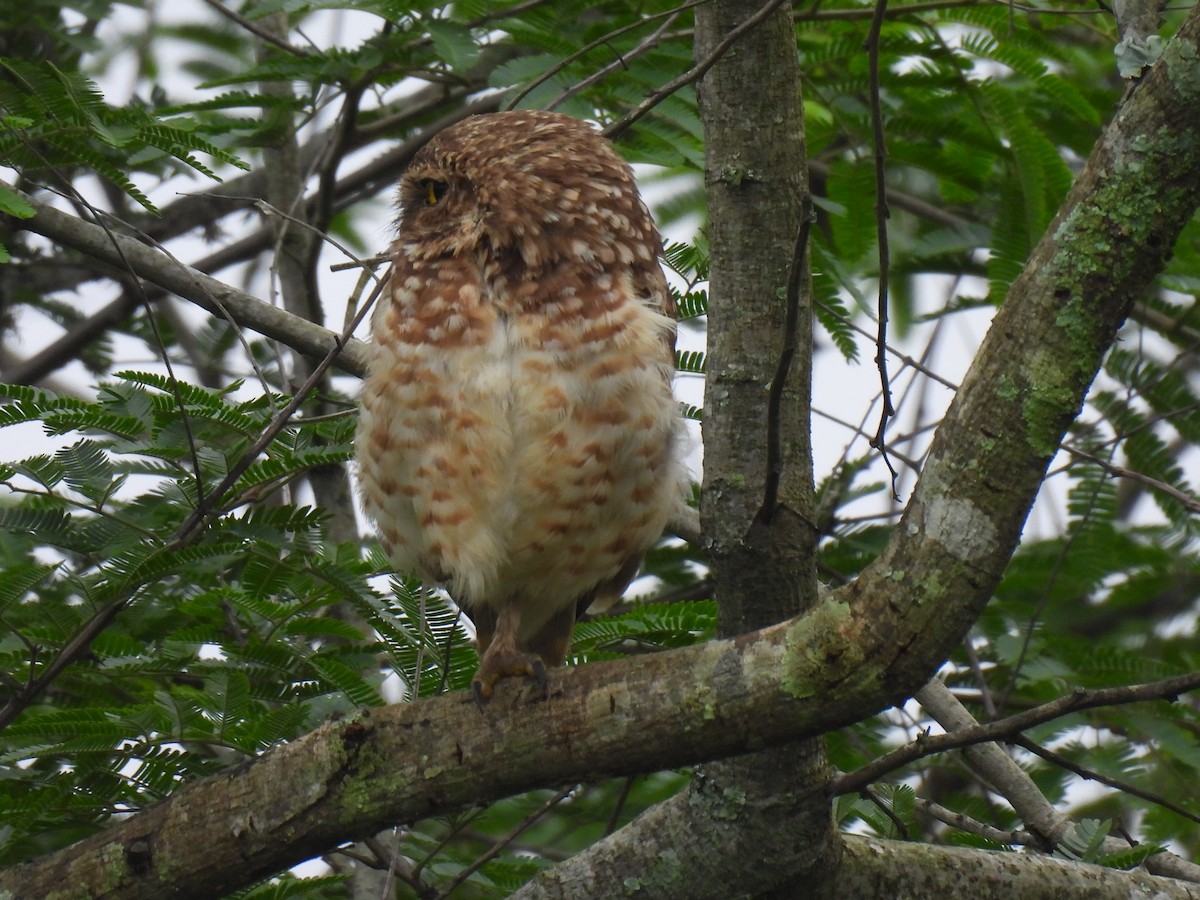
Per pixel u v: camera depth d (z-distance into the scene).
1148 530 11.45
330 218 11.85
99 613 7.88
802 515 6.60
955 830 8.79
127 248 9.46
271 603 8.30
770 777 6.67
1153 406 11.57
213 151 8.52
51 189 8.00
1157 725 10.02
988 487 5.76
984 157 11.31
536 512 8.14
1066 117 11.25
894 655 5.83
